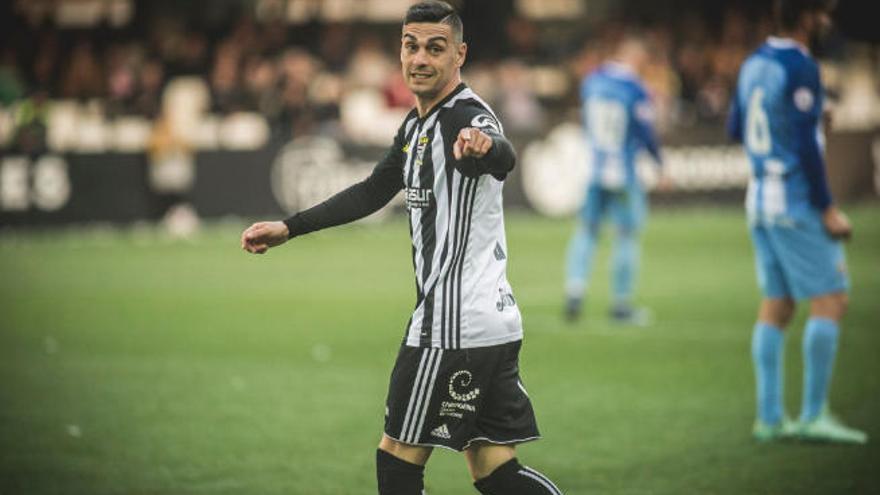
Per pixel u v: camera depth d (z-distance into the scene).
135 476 21.59
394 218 66.62
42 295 44.06
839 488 20.47
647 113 36.72
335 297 43.25
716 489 20.58
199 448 23.47
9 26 81.69
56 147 68.00
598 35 81.19
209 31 82.81
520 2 87.19
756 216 23.22
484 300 15.33
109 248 57.66
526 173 65.88
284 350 33.59
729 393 27.80
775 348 23.55
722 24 85.38
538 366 31.23
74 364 31.80
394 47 83.25
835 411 25.84
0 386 29.11
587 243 37.97
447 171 15.25
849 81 76.00
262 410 26.62
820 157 22.39
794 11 22.75
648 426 24.91
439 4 15.41
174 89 77.00
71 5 86.75
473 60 79.88
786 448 23.02
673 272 48.00
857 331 35.06
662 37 78.25
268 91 71.94
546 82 79.88
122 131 73.19
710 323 37.16
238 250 56.47
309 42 81.38
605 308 40.62
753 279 45.91
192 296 43.69
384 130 69.75
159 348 33.94
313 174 63.81
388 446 15.79
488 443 15.66
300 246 58.28
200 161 64.31
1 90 64.62
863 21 75.69
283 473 21.73
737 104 23.72
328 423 25.42
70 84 76.38
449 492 20.73
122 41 84.31
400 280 47.31
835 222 22.58
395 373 15.63
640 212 37.59
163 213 64.44
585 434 24.38
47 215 63.53
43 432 24.73
